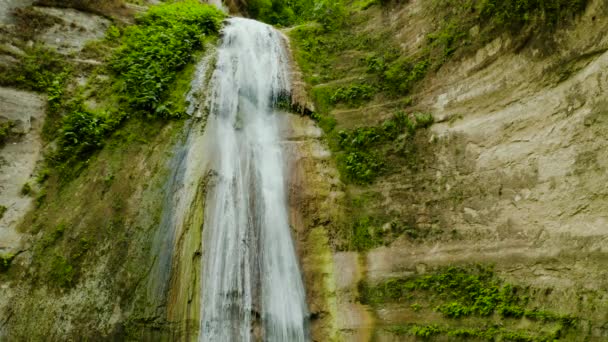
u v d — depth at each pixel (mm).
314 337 6398
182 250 6188
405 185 7000
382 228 6898
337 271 6828
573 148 4891
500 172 5770
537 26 5637
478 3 6777
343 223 7219
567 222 4785
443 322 5633
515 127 5734
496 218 5656
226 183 7105
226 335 5859
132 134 7074
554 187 5020
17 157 6336
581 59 5016
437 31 7645
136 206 6414
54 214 6125
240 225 6832
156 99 7539
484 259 5633
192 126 7523
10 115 6500
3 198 6008
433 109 7125
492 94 6223
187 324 5711
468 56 6805
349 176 7648
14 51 6984
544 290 4828
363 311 6387
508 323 5027
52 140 6680
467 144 6375
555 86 5297
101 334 5449
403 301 6160
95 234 6066
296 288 6688
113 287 5754
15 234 5879
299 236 7168
